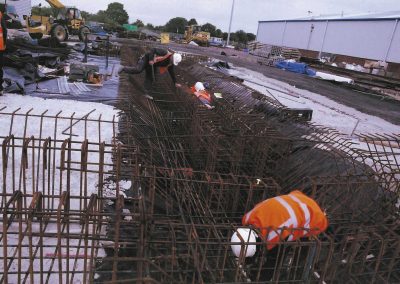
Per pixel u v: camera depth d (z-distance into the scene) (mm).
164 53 9828
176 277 3678
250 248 3533
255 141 6266
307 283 3492
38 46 18453
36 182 4895
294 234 3535
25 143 4109
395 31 30391
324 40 40844
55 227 4277
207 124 6637
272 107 9188
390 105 17969
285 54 38125
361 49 34719
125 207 4734
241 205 5172
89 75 12484
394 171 5711
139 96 9523
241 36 91750
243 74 22203
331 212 5070
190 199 4898
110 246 3705
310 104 14500
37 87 10812
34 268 3768
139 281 2828
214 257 3994
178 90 10250
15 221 4164
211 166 5910
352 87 23297
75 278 3695
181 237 4133
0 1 39844
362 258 3996
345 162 6230
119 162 4148
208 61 22688
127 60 18219
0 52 9242
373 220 5113
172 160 6262
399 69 30422
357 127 11852
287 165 6398
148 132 7203
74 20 27828
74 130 7566
